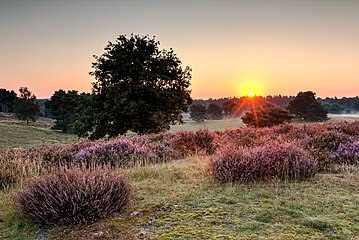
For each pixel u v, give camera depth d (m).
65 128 73.00
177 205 4.88
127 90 25.28
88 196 4.48
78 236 3.94
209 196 5.30
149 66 25.50
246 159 6.53
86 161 9.62
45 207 4.39
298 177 6.31
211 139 12.92
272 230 3.79
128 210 4.75
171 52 27.03
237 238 3.59
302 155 6.88
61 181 4.84
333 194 5.22
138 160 9.77
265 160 6.55
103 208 4.51
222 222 4.11
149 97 24.75
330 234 3.64
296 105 81.50
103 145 10.76
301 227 3.86
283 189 5.60
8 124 76.44
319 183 5.97
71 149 11.36
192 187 5.96
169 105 25.61
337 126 12.68
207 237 3.65
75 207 4.30
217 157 6.96
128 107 23.02
